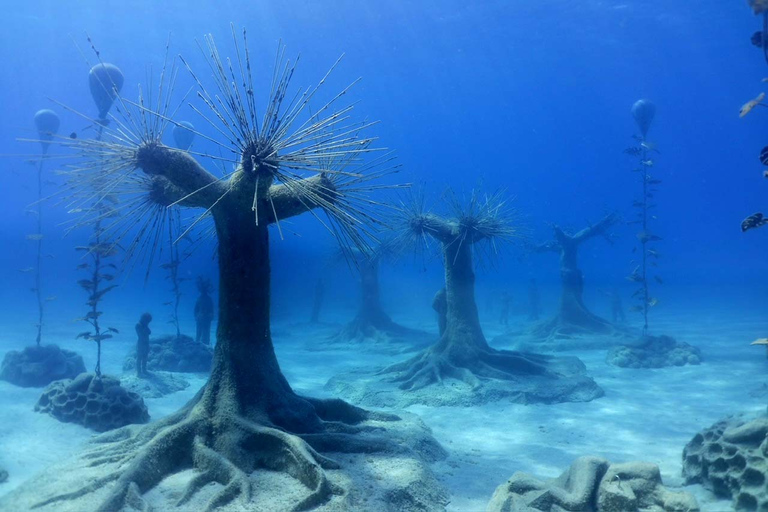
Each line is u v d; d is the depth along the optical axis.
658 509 4.83
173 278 15.86
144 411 9.29
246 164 5.68
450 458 7.46
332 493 5.25
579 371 12.63
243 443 6.06
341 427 7.20
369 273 21.53
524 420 9.51
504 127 149.38
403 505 5.38
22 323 23.86
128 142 6.18
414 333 20.89
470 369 12.27
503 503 5.07
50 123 13.67
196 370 14.18
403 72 91.69
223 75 5.42
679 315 26.38
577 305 19.70
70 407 8.99
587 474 5.12
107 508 4.90
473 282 13.24
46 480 5.79
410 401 10.86
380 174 6.31
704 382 11.95
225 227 6.73
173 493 5.37
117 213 6.83
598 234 20.31
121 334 20.86
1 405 9.88
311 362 16.52
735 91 105.69
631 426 8.94
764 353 15.02
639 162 15.95
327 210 6.36
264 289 6.94
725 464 5.34
